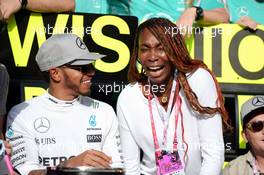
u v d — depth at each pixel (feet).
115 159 31.50
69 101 31.58
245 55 37.40
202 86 30.73
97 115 31.81
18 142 30.73
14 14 35.27
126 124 31.83
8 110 35.19
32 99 31.71
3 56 35.19
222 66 37.27
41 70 31.94
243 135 34.42
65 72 31.37
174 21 39.68
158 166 31.53
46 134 30.96
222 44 37.29
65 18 35.96
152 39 31.48
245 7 41.57
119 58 36.24
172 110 31.45
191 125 31.32
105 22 36.29
